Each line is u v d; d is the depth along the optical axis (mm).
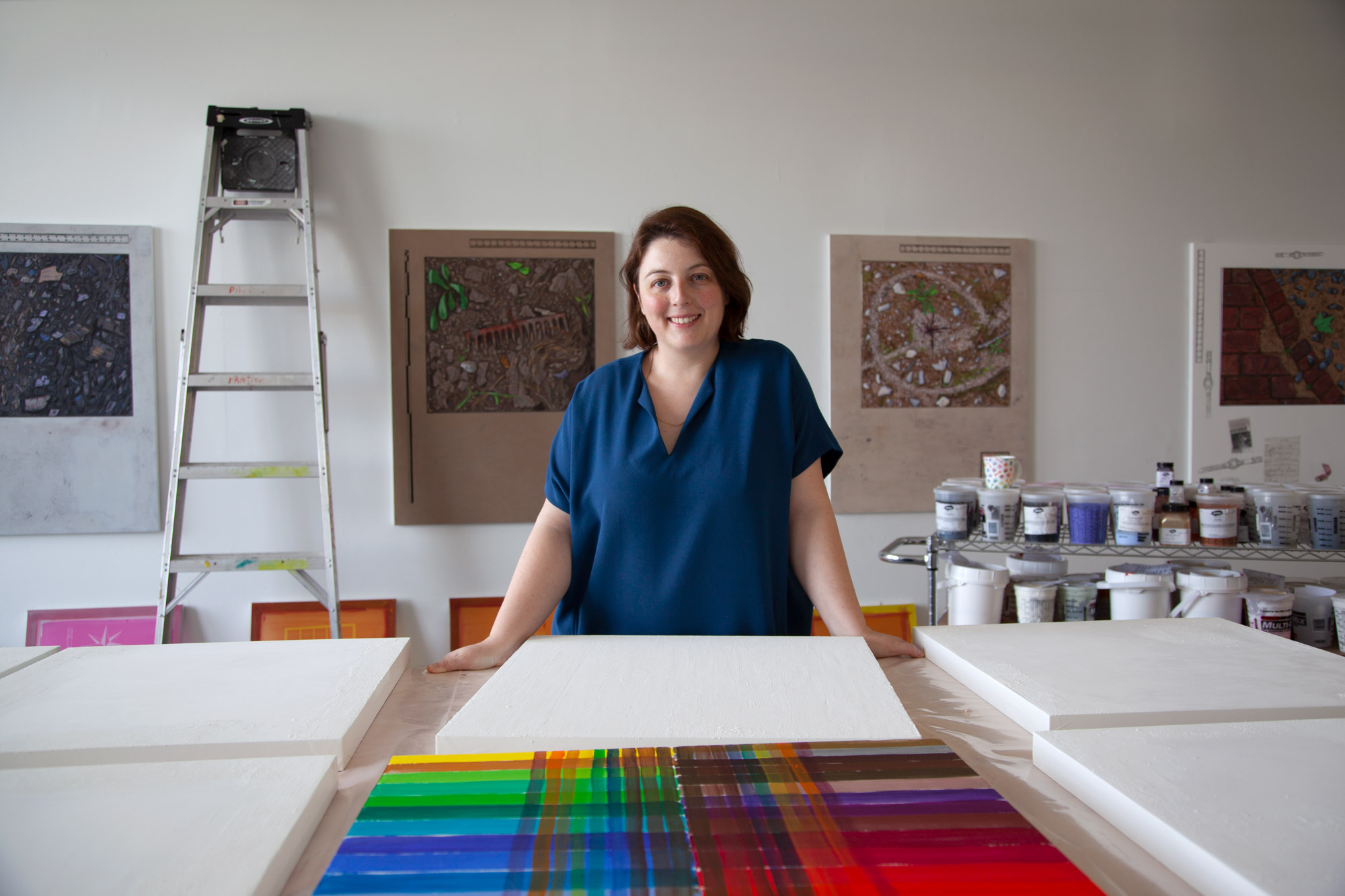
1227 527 1658
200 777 552
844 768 563
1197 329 2686
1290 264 2705
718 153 2521
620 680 759
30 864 437
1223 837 447
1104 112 2645
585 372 2490
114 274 2334
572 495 1148
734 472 1090
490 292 2455
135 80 2334
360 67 2402
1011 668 782
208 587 2396
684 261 1072
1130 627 964
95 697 712
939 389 2602
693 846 464
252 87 2371
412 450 2441
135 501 2359
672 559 1095
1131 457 2693
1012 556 1813
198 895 410
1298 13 2688
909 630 2594
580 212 2484
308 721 655
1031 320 2646
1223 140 2686
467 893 421
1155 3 2646
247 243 2389
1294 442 2713
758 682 753
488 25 2443
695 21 2506
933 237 2586
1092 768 542
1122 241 2664
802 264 2557
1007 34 2604
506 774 557
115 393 2348
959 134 2598
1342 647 1488
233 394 2395
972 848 460
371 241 2418
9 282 2307
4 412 2311
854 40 2557
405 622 2459
